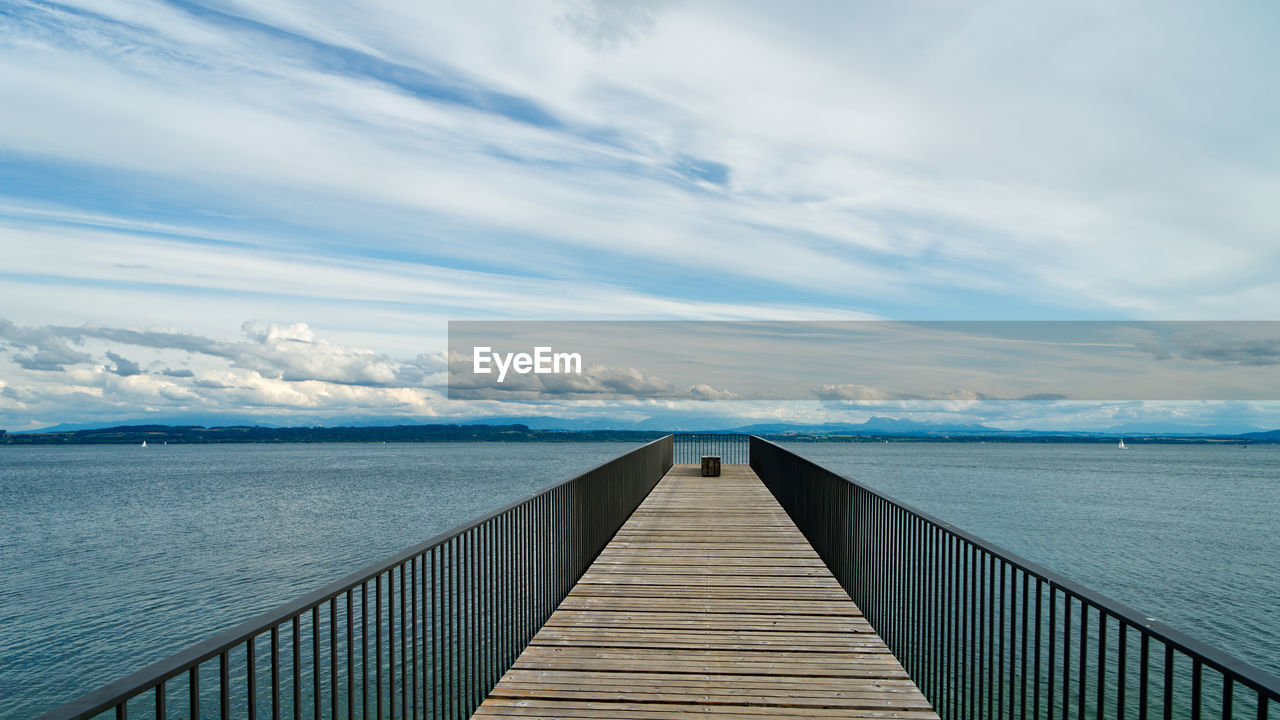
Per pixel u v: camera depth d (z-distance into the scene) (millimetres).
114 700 1344
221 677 1731
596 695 3900
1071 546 29328
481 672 3943
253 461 141875
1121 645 2057
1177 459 156125
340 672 12250
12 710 15586
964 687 3377
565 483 5891
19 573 28984
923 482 65500
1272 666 14570
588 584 6250
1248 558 26891
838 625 5133
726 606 5586
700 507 11133
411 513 44062
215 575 27328
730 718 3623
